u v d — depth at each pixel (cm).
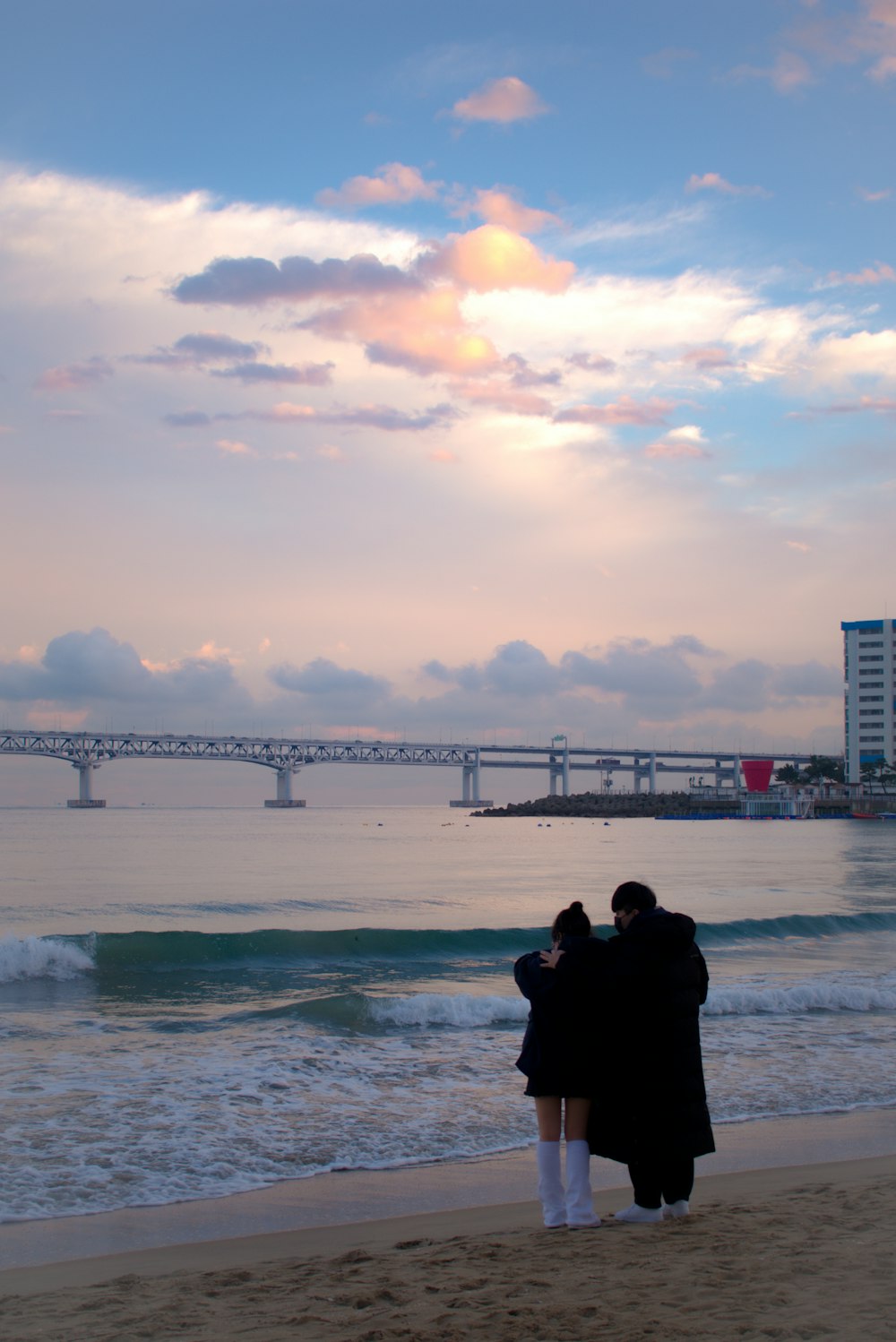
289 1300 596
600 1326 526
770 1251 654
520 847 10800
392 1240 759
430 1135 1095
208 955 2461
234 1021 1675
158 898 4516
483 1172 981
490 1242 707
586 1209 729
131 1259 735
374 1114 1166
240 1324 555
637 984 719
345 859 8050
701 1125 738
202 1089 1242
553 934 759
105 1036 1552
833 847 11025
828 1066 1422
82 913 3781
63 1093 1209
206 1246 766
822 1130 1123
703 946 2822
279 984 2167
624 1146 738
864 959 2564
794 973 2270
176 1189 916
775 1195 834
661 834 15338
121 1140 1041
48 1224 827
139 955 2408
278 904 4184
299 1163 996
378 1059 1430
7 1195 885
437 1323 540
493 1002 1738
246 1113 1153
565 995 727
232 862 7550
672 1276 605
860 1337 492
